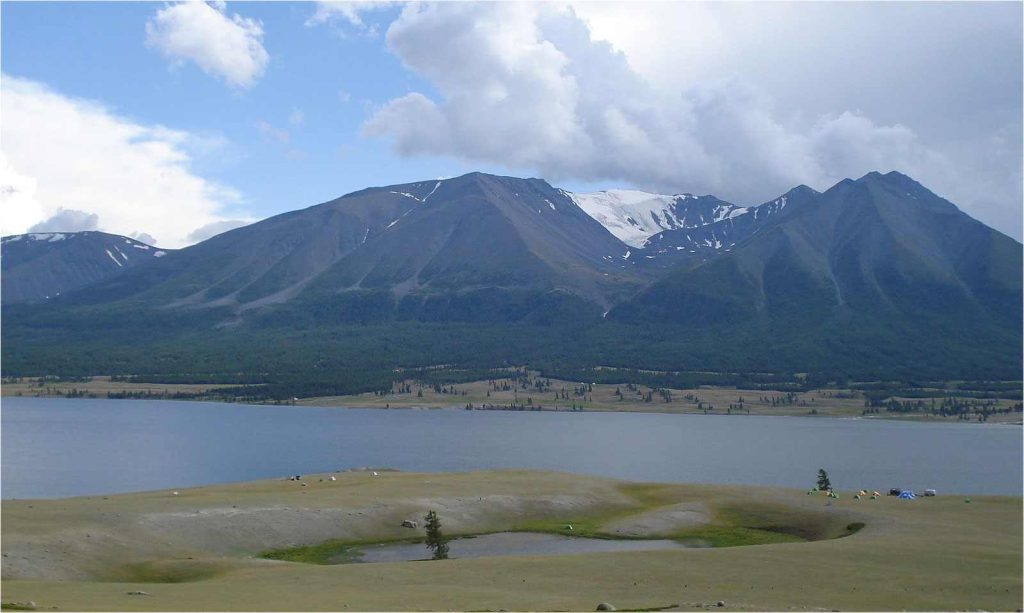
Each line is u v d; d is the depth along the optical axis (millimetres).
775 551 82000
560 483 136625
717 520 114750
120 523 92250
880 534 95250
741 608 59781
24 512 94500
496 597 62531
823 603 62688
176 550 87938
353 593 63406
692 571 73000
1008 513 110688
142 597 59812
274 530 98938
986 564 76688
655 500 128125
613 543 102812
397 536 103250
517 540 103875
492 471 149875
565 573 72062
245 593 62938
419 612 56312
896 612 60031
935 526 100562
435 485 130500
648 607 60156
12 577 72625
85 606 54781
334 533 101500
